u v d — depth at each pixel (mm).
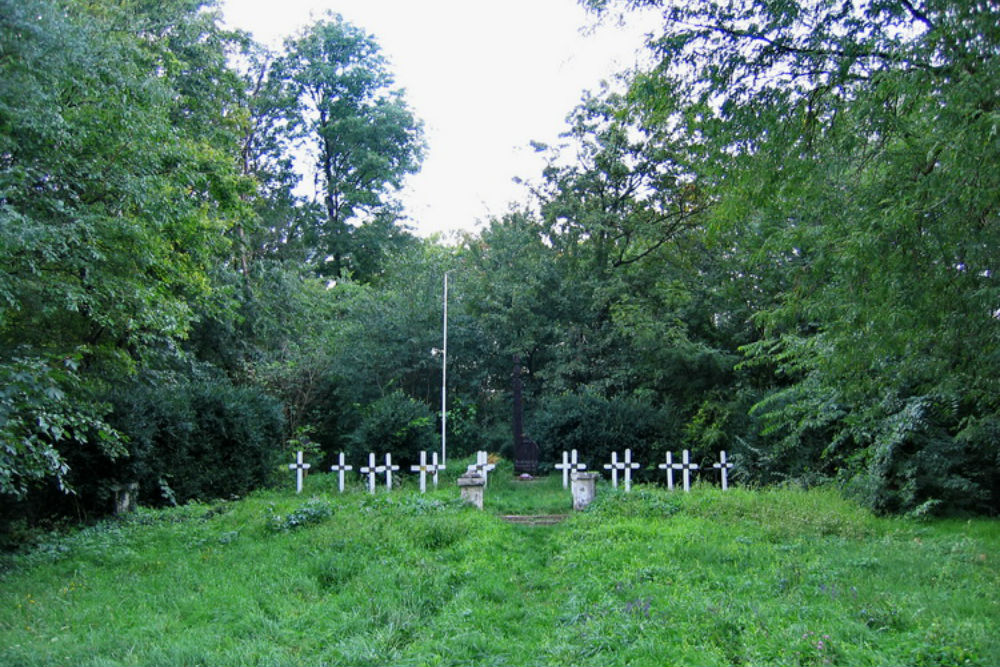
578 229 22391
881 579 7617
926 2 7316
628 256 23000
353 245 34562
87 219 10484
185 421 14461
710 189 9977
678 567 8242
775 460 16547
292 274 24656
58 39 9477
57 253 10219
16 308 9914
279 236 31891
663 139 19641
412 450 19203
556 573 8828
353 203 34938
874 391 10312
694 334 21578
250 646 6086
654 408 20344
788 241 8602
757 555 8727
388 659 5914
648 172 21781
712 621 6168
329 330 24812
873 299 7539
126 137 11672
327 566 8641
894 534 10523
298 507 11852
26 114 9281
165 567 8906
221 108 20781
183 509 12945
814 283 8859
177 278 14523
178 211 12500
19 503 10789
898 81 7074
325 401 23891
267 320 22453
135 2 17109
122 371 13406
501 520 12039
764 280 17453
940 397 10984
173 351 15648
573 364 22656
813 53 8062
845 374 9336
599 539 10039
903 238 7156
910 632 5824
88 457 12016
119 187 11344
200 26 19453
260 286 23000
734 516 11242
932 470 12039
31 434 8750
